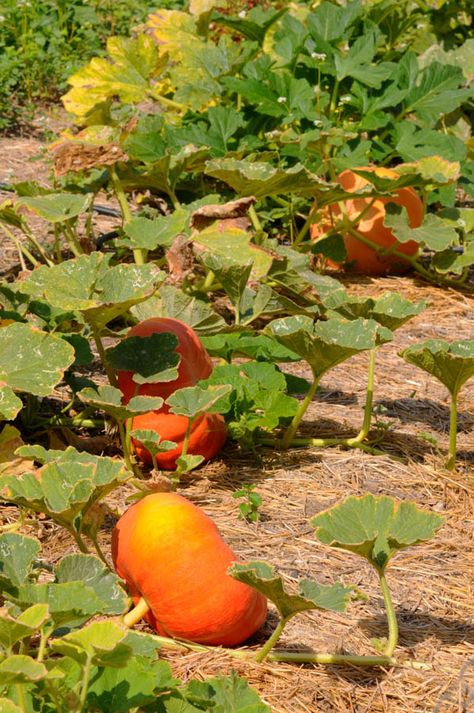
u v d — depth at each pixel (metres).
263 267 5.38
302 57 8.00
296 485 4.28
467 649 3.33
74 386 4.54
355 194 6.30
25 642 2.79
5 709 2.17
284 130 7.66
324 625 3.41
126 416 3.94
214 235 5.45
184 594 3.10
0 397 3.87
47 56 11.14
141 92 7.81
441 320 6.39
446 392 5.31
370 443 4.67
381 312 4.55
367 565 3.79
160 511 3.18
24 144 9.58
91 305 4.07
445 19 9.41
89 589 2.56
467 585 3.69
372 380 4.63
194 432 4.28
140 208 7.93
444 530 4.05
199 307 4.91
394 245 6.98
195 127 7.14
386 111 8.07
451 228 6.59
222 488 4.23
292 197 7.04
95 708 2.53
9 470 3.94
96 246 7.05
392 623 3.24
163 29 8.06
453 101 7.80
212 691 2.70
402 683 3.13
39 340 4.03
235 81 7.36
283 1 10.36
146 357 4.18
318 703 3.01
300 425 4.81
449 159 7.53
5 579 2.68
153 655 2.77
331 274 7.09
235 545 3.82
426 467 4.49
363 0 9.30
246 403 4.40
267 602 3.52
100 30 12.70
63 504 3.10
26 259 6.75
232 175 5.85
